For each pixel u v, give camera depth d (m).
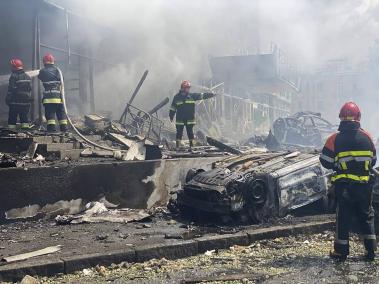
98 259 4.25
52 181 6.15
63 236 5.16
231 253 4.78
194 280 3.80
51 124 8.95
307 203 6.27
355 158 4.39
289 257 4.54
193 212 6.38
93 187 6.51
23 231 5.45
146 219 6.15
